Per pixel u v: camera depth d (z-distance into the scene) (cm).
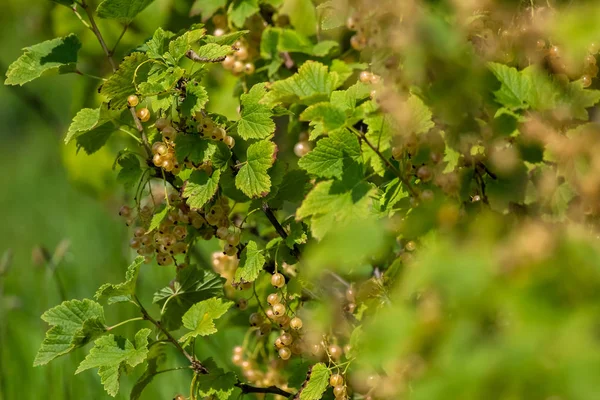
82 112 195
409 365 182
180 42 190
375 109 186
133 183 198
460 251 170
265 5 213
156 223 192
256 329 208
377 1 184
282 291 194
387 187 189
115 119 197
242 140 198
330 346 195
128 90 192
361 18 185
